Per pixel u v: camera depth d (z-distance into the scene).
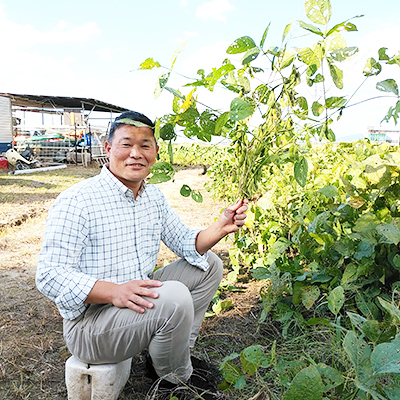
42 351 2.28
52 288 1.59
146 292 1.61
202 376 1.92
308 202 2.71
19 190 8.58
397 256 1.99
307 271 2.31
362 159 2.62
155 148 1.77
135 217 1.80
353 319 1.31
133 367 2.08
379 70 1.43
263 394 1.52
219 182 7.07
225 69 1.33
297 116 1.45
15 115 16.80
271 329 2.41
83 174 12.55
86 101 15.70
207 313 2.65
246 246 3.30
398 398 1.13
